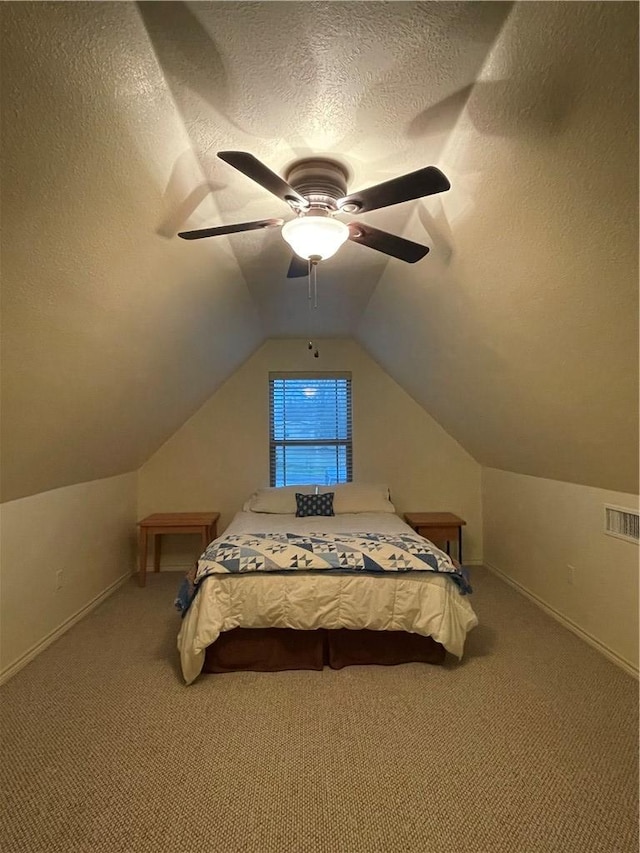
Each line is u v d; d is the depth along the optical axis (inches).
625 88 41.3
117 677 95.1
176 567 174.6
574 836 56.5
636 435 80.5
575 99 44.9
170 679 94.2
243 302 125.3
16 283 58.7
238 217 78.1
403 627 95.5
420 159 62.8
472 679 92.6
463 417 147.9
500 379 104.9
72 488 125.1
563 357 79.0
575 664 98.3
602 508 104.3
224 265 98.0
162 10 40.4
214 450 177.6
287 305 135.7
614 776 66.1
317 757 70.5
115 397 108.4
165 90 49.5
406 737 74.9
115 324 84.0
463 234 74.5
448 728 77.1
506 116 51.3
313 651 98.0
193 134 56.7
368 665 98.9
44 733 76.6
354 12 41.8
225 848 55.6
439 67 47.7
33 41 39.2
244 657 97.3
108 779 66.2
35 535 107.2
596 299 63.3
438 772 67.2
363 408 181.3
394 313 126.3
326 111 53.7
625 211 50.2
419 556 99.4
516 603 134.3
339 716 80.8
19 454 90.6
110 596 145.1
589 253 58.1
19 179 48.3
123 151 53.9
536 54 44.0
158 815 60.1
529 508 139.0
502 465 155.9
